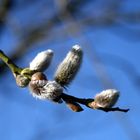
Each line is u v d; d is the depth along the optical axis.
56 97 0.37
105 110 0.37
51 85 0.37
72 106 0.38
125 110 0.37
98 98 0.37
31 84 0.37
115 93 0.37
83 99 0.38
